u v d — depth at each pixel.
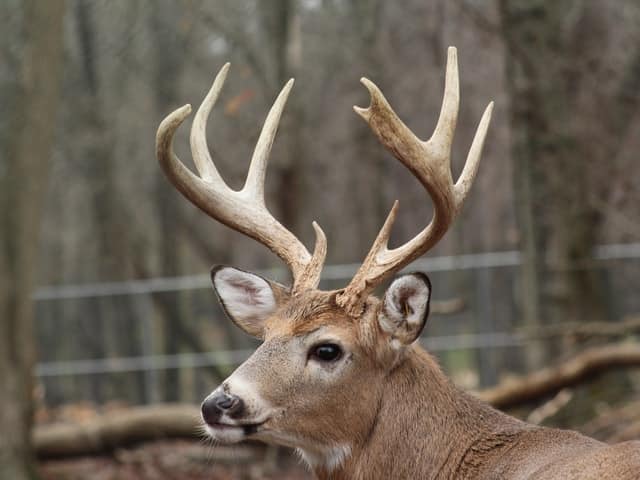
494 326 18.67
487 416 6.43
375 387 6.40
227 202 7.00
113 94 25.17
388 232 6.57
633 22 16.75
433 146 6.36
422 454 6.34
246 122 20.12
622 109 16.39
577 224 15.62
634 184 16.73
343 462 6.43
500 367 18.56
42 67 12.73
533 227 15.74
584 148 15.88
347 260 26.36
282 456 14.48
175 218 27.42
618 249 16.69
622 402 13.79
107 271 26.33
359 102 23.17
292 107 17.64
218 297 6.83
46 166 12.77
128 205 26.95
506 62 15.93
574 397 13.87
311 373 6.30
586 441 5.95
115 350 20.55
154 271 29.06
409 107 22.72
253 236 6.99
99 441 14.39
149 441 14.52
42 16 12.76
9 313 12.31
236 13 20.72
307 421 6.32
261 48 20.39
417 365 6.49
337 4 23.27
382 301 6.34
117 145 25.86
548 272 15.62
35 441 14.28
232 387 6.20
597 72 16.14
